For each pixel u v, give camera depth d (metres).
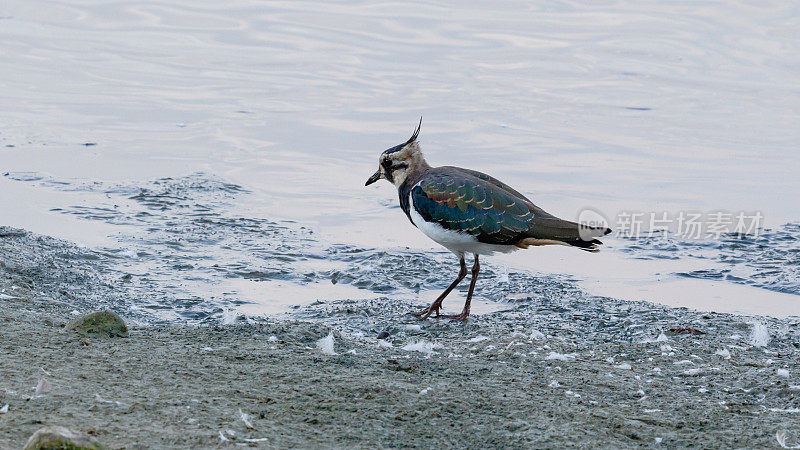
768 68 25.09
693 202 17.09
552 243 11.93
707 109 22.23
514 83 23.91
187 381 8.59
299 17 29.38
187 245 14.62
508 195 12.20
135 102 22.03
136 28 27.98
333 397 8.41
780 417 8.60
